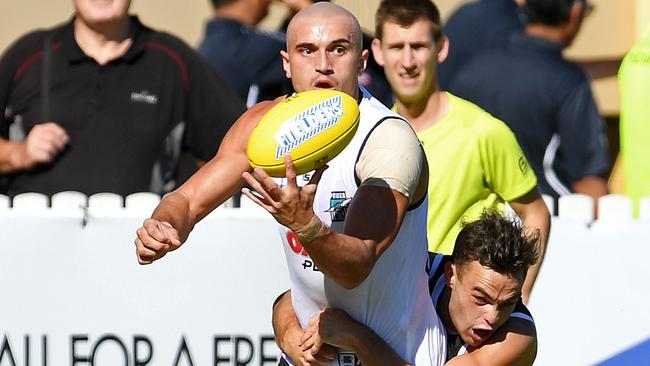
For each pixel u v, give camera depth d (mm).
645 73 24984
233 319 22719
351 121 14867
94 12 24172
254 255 22703
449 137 21109
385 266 16172
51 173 24062
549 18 26875
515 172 21375
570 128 26859
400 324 16625
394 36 21266
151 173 24469
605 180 27109
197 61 24812
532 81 26672
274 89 26875
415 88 21188
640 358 22906
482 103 26844
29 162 23969
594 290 22875
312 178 15742
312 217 14336
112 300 22703
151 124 24375
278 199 14148
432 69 21234
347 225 15109
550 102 26719
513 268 16297
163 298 22703
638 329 22891
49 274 22656
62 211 22688
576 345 22938
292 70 15992
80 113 24219
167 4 32531
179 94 24625
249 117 17047
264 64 26828
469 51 27891
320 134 14672
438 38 21406
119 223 22641
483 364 16656
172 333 22719
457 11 28266
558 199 24484
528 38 27047
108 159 24141
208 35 27078
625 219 22953
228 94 25016
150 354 22734
